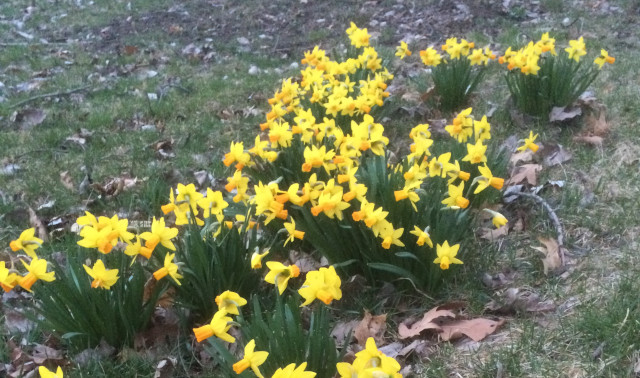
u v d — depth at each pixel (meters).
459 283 3.05
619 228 3.34
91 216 2.53
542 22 7.34
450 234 2.88
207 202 2.90
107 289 2.65
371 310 2.89
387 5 8.62
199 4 9.47
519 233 3.45
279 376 1.76
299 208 3.04
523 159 4.15
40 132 5.28
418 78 5.81
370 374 1.77
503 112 4.87
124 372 2.64
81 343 2.71
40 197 4.26
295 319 2.32
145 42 7.96
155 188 4.15
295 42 7.75
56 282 2.55
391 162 4.29
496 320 2.81
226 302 2.28
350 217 2.92
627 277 2.87
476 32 7.21
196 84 6.38
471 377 2.46
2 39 8.34
